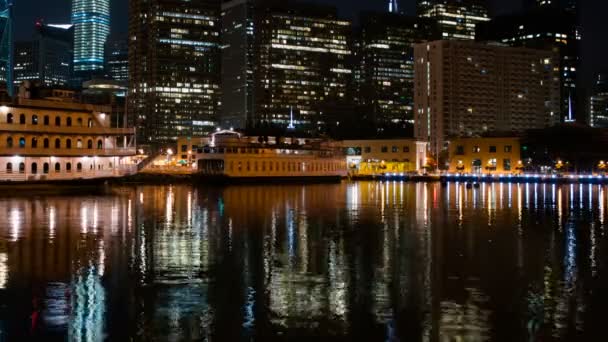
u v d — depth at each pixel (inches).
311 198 3905.0
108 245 1720.0
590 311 1052.5
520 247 1726.1
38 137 3927.2
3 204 3048.7
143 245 1727.4
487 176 7327.8
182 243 1769.2
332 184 6427.2
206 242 1791.3
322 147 7357.3
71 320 999.6
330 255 1572.3
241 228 2144.4
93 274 1322.6
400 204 3400.6
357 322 993.5
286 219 2474.2
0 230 2026.3
